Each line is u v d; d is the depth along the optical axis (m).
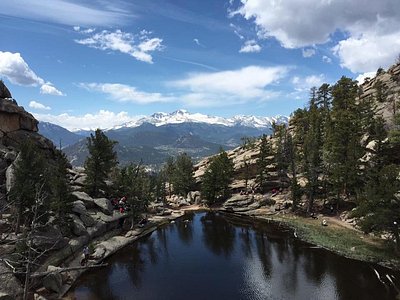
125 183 89.88
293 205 95.38
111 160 87.31
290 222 86.94
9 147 72.38
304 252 63.66
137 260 62.44
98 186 84.06
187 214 108.06
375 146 78.19
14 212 53.03
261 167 113.06
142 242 74.75
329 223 82.12
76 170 97.94
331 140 91.12
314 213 91.00
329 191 90.31
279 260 60.22
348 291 46.03
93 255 60.19
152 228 87.31
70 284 49.78
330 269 54.12
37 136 81.69
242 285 50.31
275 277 52.59
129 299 45.88
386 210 54.34
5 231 51.50
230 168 123.56
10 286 40.06
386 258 56.31
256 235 78.56
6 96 79.31
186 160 141.62
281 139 123.50
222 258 63.28
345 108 124.75
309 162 95.69
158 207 113.44
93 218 71.81
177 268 58.16
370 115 95.50
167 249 69.62
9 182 60.34
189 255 65.56
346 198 87.88
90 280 52.44
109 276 54.22
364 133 97.62
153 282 51.88
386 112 109.06
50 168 68.44
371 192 57.84
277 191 110.56
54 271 28.69
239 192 120.44
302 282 50.03
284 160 116.25
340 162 87.19
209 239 77.25
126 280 52.62
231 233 82.19
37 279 45.62
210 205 118.81
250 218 98.44
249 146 159.88
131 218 83.31
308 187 92.56
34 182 53.84
